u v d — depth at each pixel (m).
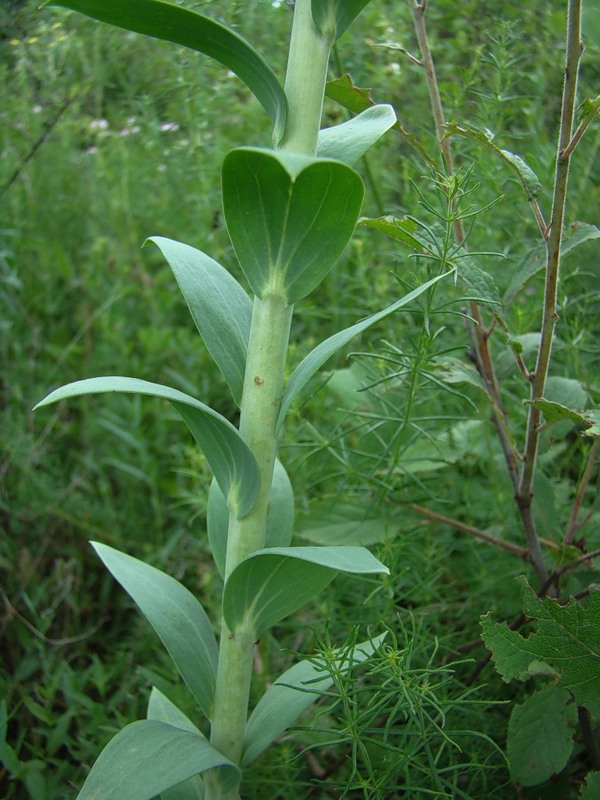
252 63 0.20
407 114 0.45
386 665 0.23
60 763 0.31
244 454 0.21
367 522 0.32
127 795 0.19
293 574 0.22
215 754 0.21
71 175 0.63
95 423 0.49
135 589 0.24
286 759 0.28
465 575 0.36
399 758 0.24
